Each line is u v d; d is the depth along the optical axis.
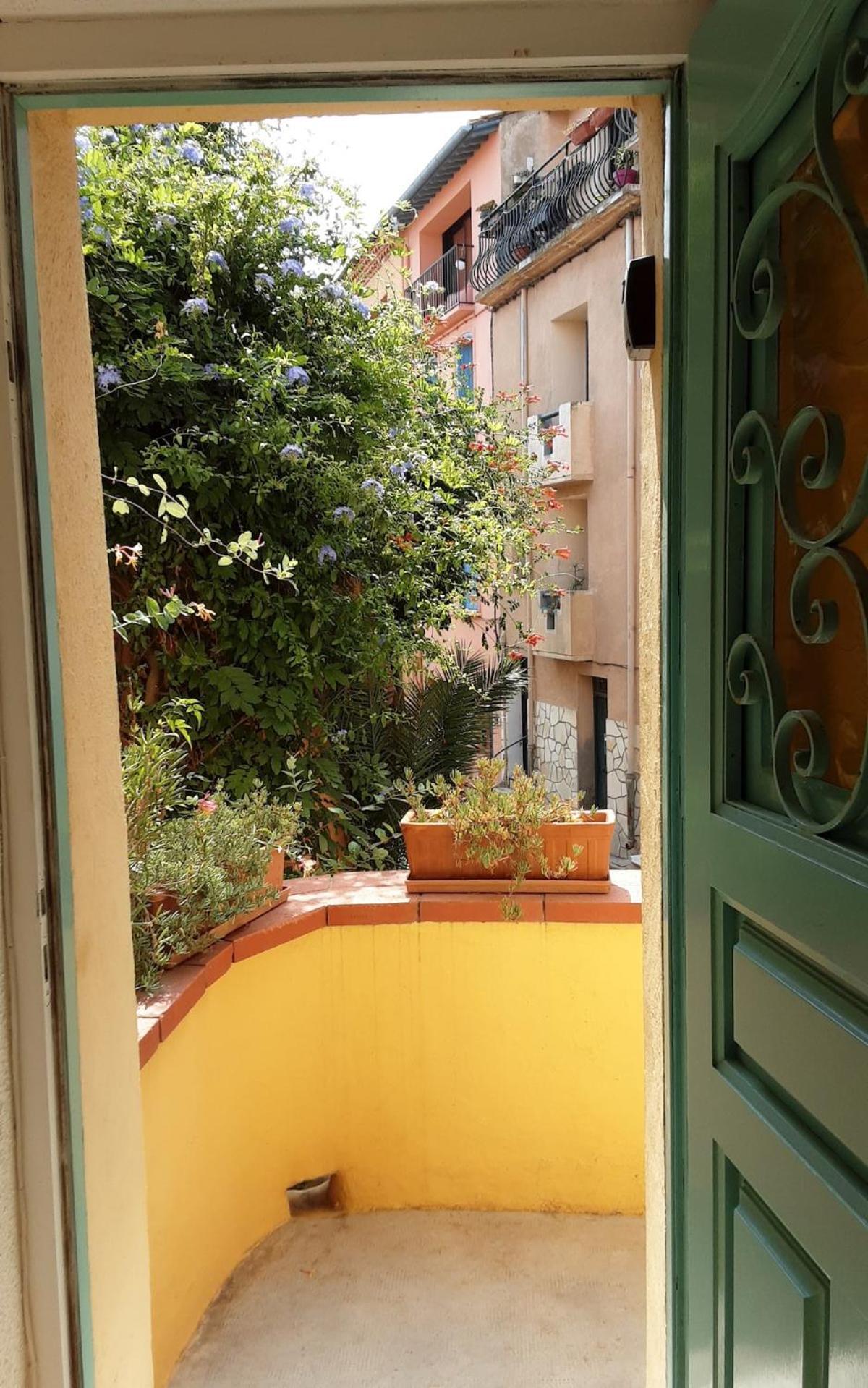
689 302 1.26
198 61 1.25
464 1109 2.59
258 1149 2.47
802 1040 1.03
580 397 9.50
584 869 2.56
